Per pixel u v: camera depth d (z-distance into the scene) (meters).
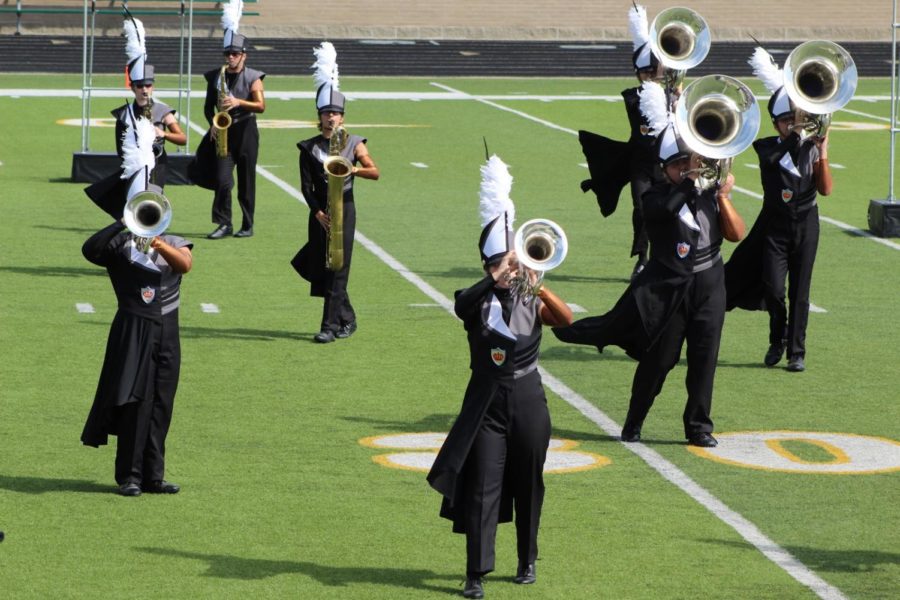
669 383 30.72
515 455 19.28
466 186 59.53
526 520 19.50
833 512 22.67
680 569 20.19
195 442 25.92
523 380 19.17
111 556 20.36
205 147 46.72
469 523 19.05
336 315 33.97
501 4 127.12
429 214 52.66
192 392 29.28
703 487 23.84
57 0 120.56
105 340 33.59
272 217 51.41
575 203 55.94
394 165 65.25
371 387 29.97
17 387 29.42
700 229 25.70
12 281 39.91
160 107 42.88
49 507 22.39
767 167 31.19
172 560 20.25
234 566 20.06
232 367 31.39
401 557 20.55
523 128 80.19
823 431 27.25
